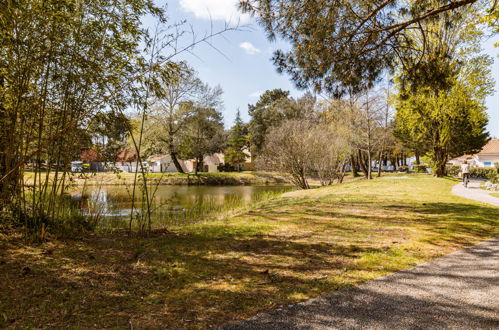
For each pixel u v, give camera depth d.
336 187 18.45
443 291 3.36
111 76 5.41
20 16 4.46
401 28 7.96
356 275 3.88
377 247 5.18
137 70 5.73
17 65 4.83
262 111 53.50
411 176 26.67
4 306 2.99
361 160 34.59
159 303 3.11
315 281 3.68
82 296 3.25
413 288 3.45
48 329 2.57
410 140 32.84
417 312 2.88
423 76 8.68
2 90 5.07
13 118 5.23
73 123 5.32
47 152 5.75
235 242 5.59
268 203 12.75
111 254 4.80
